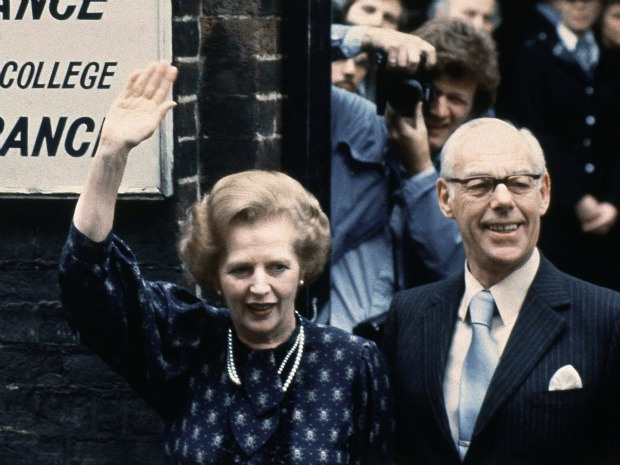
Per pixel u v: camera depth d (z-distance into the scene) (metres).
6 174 4.41
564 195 6.73
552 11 7.07
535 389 3.37
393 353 3.64
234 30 4.47
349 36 5.11
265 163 4.53
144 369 3.35
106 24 4.32
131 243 4.44
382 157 5.14
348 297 5.14
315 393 3.31
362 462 3.36
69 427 4.56
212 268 3.32
